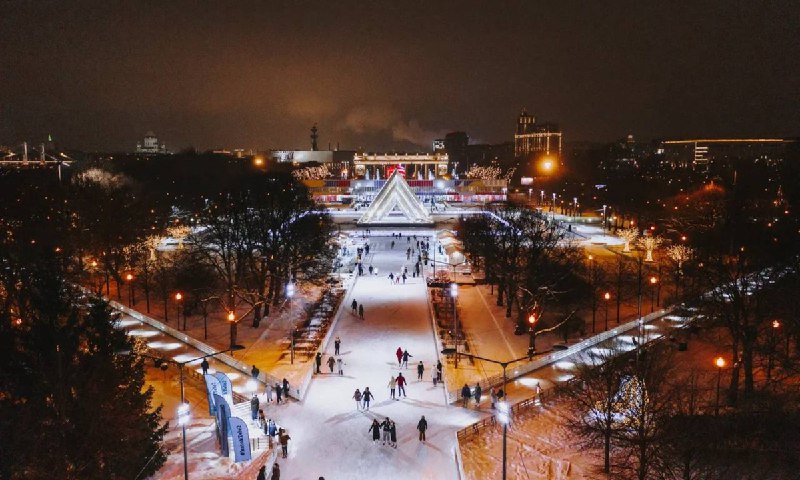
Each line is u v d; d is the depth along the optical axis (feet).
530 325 220.23
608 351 198.59
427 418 165.89
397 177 568.41
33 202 360.28
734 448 130.82
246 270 291.58
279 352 219.82
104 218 314.55
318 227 341.00
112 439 122.62
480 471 137.49
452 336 232.94
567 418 148.25
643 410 128.06
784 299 172.76
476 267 335.88
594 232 513.86
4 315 140.46
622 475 124.88
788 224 274.16
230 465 140.46
